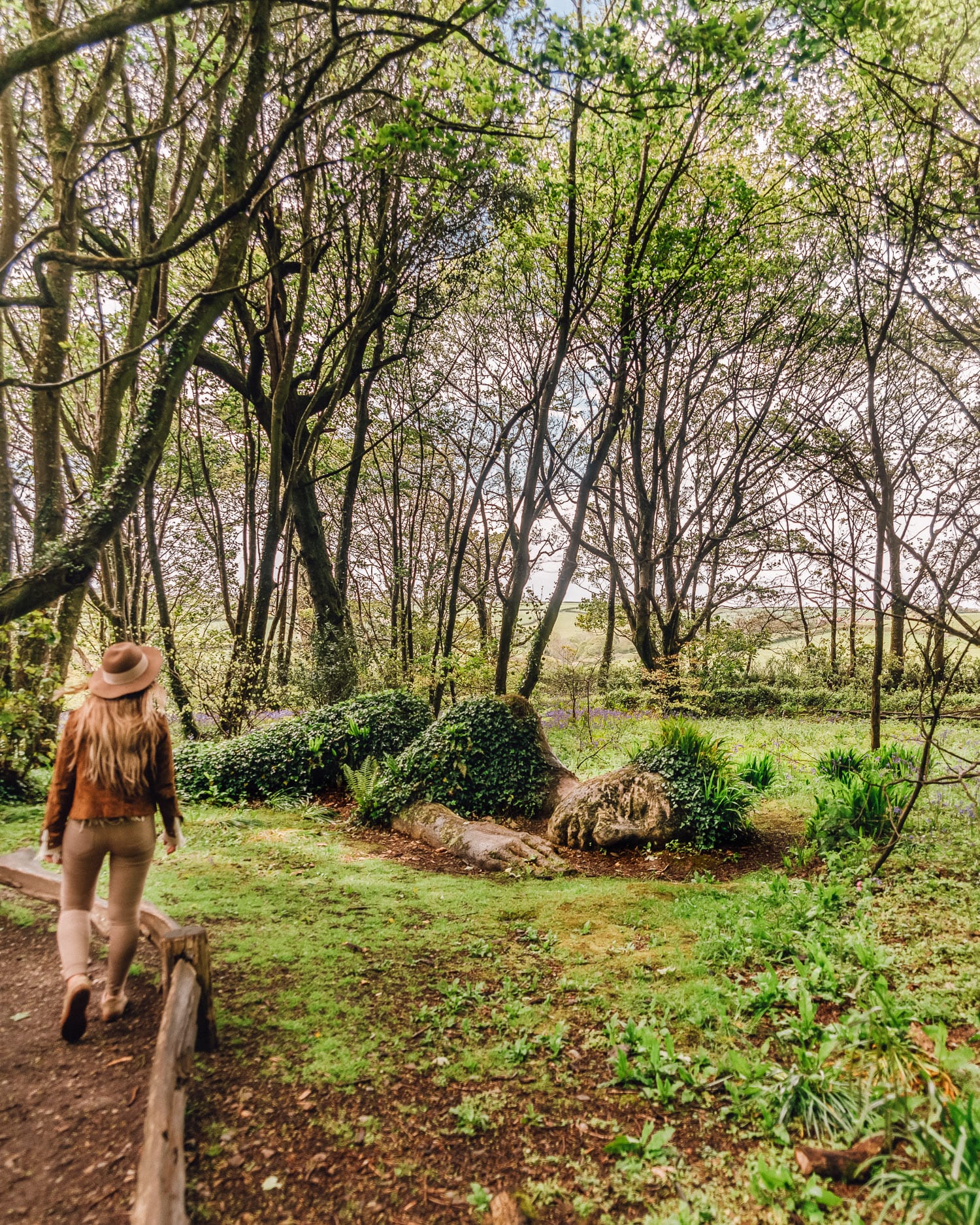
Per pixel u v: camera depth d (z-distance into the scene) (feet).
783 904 17.57
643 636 68.80
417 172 42.01
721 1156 9.05
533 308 57.26
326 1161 9.09
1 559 29.48
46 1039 11.30
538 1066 11.38
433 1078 11.00
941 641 17.76
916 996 12.03
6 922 16.31
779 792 31.94
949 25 15.39
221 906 18.72
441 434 71.92
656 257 37.29
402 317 57.98
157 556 48.29
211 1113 9.93
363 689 52.39
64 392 43.57
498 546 87.15
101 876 19.75
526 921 18.12
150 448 25.27
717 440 77.82
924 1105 9.18
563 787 30.25
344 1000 13.56
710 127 37.96
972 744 32.78
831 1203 7.80
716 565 78.28
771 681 76.23
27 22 29.78
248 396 51.65
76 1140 8.93
